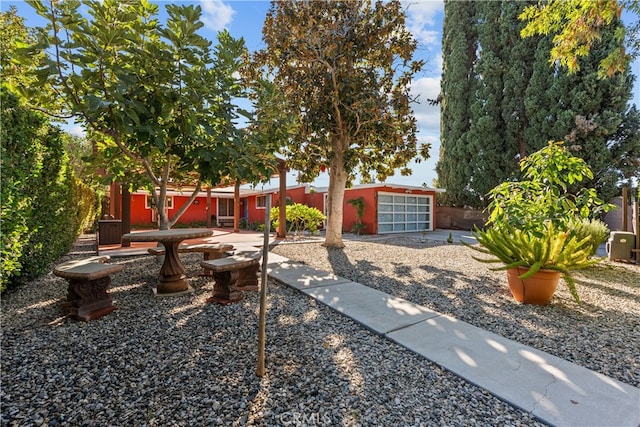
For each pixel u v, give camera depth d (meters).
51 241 4.80
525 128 13.31
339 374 2.08
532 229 3.81
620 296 3.88
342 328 2.86
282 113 4.96
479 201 15.32
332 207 8.31
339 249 7.93
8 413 1.64
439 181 17.16
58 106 3.83
